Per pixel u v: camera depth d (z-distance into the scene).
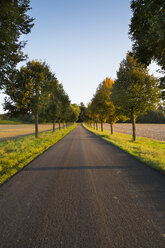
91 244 2.01
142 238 2.11
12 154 7.72
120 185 4.07
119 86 15.27
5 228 2.39
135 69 14.77
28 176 4.91
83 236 2.17
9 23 5.18
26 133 30.33
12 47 5.82
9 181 4.48
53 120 28.25
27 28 6.32
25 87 14.66
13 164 6.18
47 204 3.12
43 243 2.05
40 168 5.79
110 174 5.00
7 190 3.86
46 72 16.72
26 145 11.15
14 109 15.16
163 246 1.95
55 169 5.64
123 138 18.75
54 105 27.08
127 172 5.20
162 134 28.22
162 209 2.86
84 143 13.32
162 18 4.44
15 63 6.38
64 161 6.87
